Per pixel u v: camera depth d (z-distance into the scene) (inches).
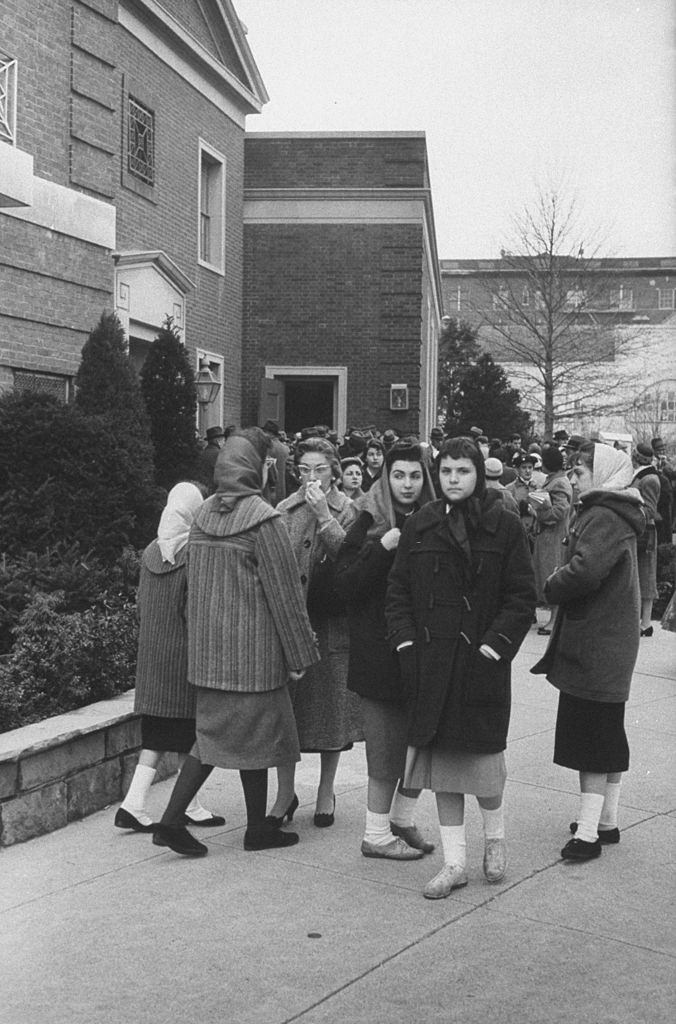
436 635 179.0
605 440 1172.5
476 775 179.9
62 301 487.5
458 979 152.1
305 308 887.7
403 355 884.0
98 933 168.7
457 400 1713.8
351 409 889.5
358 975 153.5
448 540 180.7
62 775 223.8
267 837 205.8
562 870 194.7
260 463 210.1
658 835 214.7
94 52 507.2
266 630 200.7
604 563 195.3
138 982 152.3
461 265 1883.6
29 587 307.6
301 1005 145.2
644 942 164.1
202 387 634.2
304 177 885.8
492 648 177.2
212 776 258.8
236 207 852.6
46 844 212.5
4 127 450.3
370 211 881.5
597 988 149.3
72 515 374.0
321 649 217.0
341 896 182.4
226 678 198.7
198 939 165.9
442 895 180.9
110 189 524.1
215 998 147.4
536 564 466.0
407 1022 140.4
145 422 467.8
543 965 156.3
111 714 239.6
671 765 264.7
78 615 273.9
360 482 313.4
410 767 182.5
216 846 208.5
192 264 757.9
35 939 166.7
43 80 475.8
